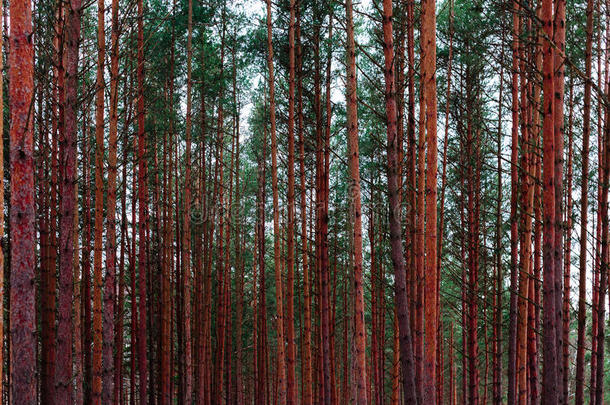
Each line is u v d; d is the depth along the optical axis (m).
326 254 12.63
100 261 8.55
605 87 10.16
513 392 10.01
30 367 5.04
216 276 22.36
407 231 11.85
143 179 12.09
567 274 10.20
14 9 4.98
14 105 5.00
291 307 11.63
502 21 10.52
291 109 11.63
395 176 7.31
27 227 5.05
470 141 13.03
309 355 12.23
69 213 7.54
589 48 8.81
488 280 14.43
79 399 10.40
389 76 7.36
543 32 5.73
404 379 7.06
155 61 13.30
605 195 9.16
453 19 12.39
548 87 5.99
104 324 8.38
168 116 13.78
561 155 6.30
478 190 13.09
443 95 13.37
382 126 15.63
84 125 11.66
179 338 17.44
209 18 14.09
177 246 17.34
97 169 8.50
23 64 5.00
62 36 8.41
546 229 6.04
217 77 15.34
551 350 5.96
